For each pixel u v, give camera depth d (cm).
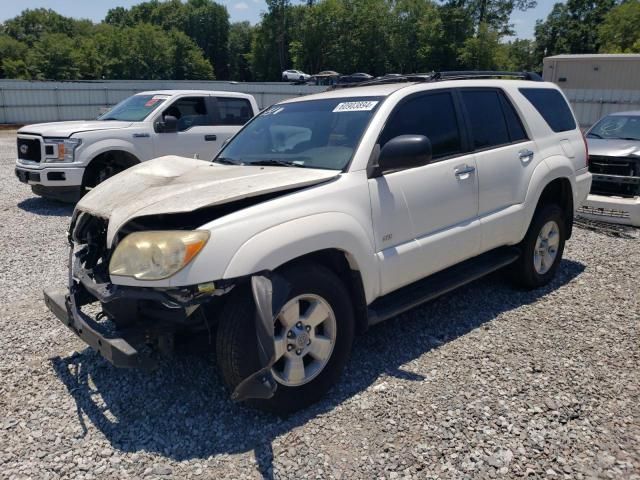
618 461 280
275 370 315
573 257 635
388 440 299
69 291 348
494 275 567
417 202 387
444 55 6431
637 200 771
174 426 314
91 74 7994
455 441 297
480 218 441
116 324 312
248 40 11206
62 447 297
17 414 327
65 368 382
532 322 450
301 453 289
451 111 435
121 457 288
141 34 8500
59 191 890
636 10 5147
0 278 572
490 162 448
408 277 386
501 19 6456
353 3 7306
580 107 2041
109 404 338
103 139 903
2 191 1109
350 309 344
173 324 312
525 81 536
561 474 272
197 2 11194
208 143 1030
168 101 987
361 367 378
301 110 437
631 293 516
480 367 376
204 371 373
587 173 569
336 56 7369
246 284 305
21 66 7144
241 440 302
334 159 371
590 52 7612
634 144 828
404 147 347
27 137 900
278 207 314
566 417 317
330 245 325
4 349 409
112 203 334
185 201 299
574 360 385
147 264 288
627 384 352
